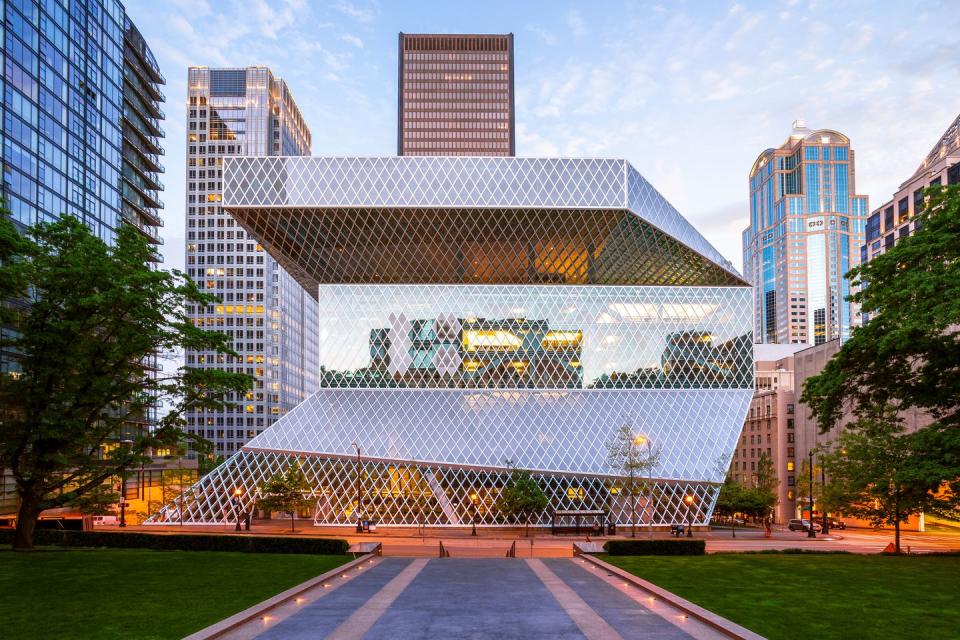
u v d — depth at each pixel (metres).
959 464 27.86
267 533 58.06
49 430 30.58
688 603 18.70
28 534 34.09
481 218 79.19
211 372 35.66
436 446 69.56
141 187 119.31
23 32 77.69
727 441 73.12
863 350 29.55
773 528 77.12
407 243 81.12
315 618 17.47
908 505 37.69
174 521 64.81
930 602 19.33
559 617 17.56
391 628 16.36
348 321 82.06
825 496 50.06
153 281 32.06
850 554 34.34
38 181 80.62
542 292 83.44
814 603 19.06
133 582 22.80
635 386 81.12
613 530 62.47
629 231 80.44
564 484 66.50
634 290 83.81
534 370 81.19
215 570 25.84
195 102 179.00
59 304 32.66
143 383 35.12
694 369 81.88
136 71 115.62
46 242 34.34
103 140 98.75
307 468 67.38
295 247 82.69
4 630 15.87
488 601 19.78
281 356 173.00
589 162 79.25
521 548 48.00
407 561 30.53
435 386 80.19
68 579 23.44
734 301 83.94
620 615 17.83
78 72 91.06
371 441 69.81
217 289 171.50
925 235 28.77
